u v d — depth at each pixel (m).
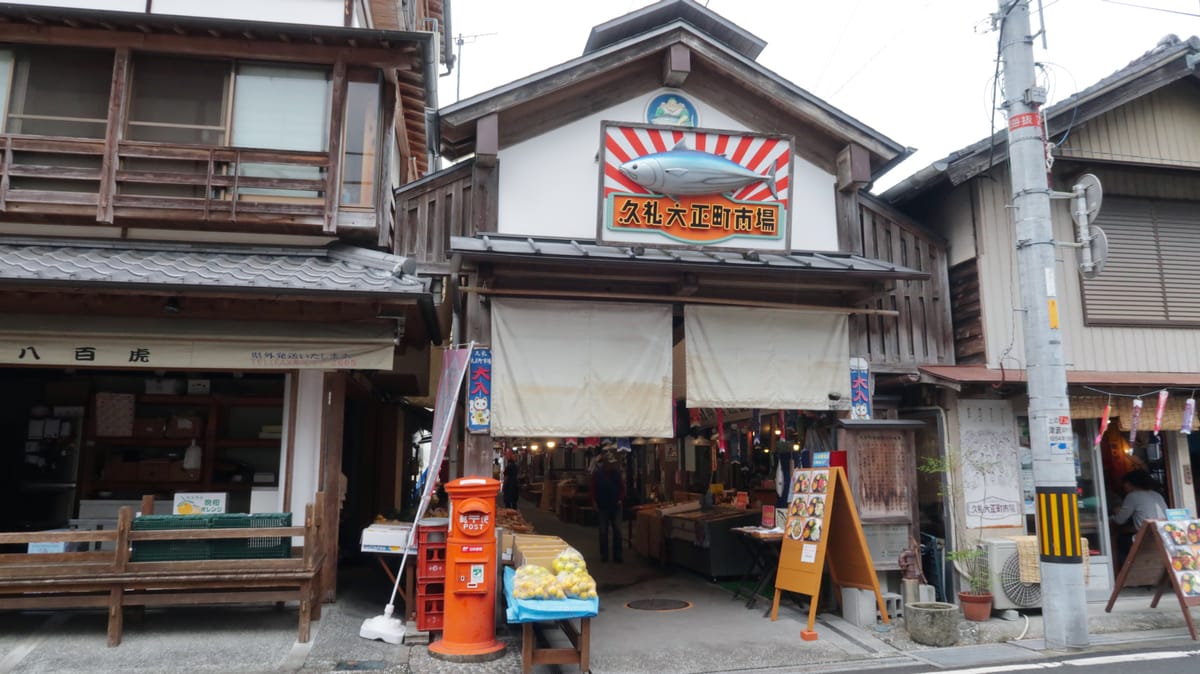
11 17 8.27
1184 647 7.28
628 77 9.34
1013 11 8.05
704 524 11.09
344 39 8.79
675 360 11.78
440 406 8.51
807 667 6.73
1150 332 10.01
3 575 6.56
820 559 7.75
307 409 8.57
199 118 8.91
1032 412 7.68
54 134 8.61
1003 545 8.54
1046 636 7.38
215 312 7.75
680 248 8.38
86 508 9.05
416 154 13.27
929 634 7.36
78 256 8.02
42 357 7.35
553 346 8.34
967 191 9.93
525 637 6.31
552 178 8.92
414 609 7.56
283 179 8.66
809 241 9.56
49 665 6.28
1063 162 9.95
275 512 8.34
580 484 21.08
